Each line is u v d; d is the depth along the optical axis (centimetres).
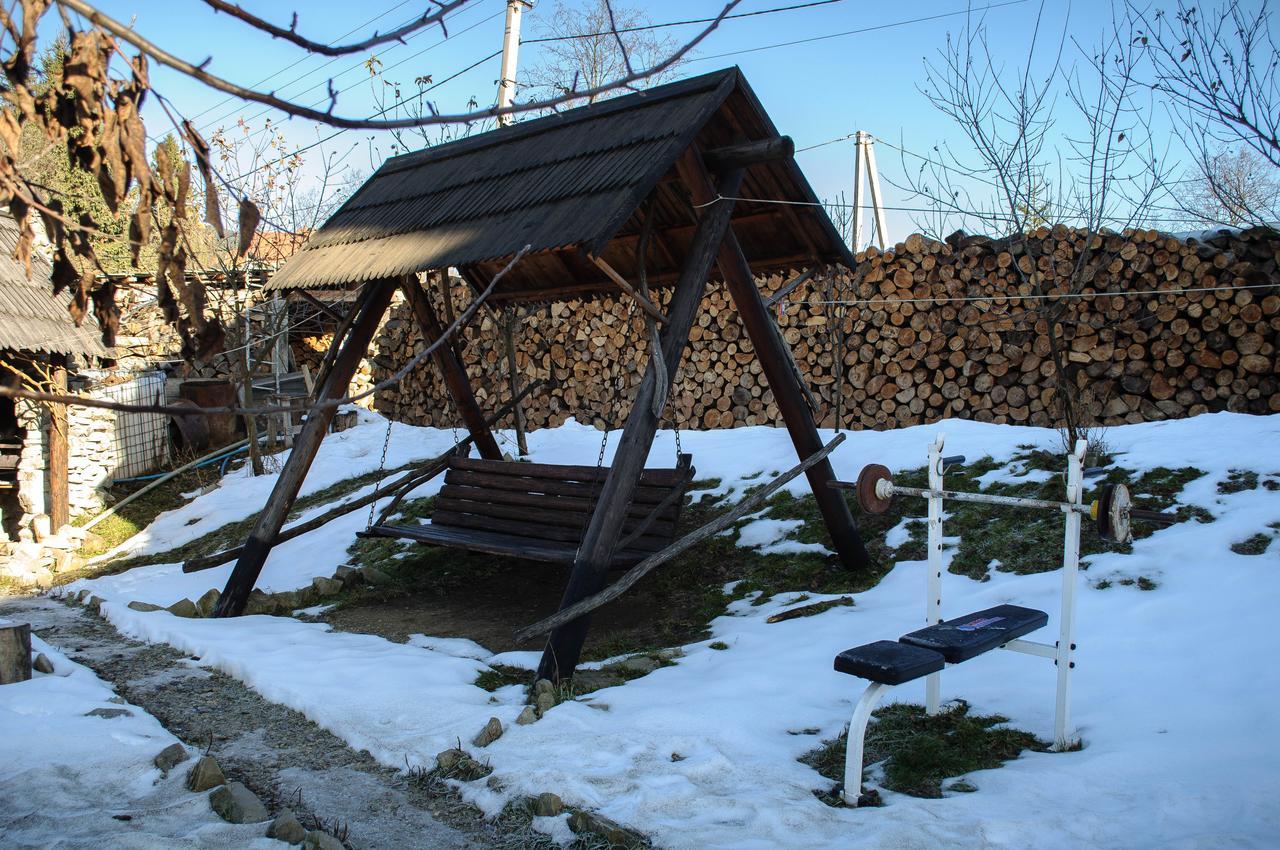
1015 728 430
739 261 659
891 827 335
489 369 1335
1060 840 322
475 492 824
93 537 1175
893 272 1001
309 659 593
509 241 584
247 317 1299
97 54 204
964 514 736
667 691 508
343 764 442
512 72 1300
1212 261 816
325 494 1148
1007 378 926
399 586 824
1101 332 871
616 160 598
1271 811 329
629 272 840
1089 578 593
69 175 1304
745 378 1099
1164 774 366
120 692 554
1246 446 714
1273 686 425
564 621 541
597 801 378
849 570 715
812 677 509
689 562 795
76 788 410
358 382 1488
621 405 1208
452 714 490
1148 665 472
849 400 1032
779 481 641
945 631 403
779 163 648
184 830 370
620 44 210
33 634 709
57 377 1205
